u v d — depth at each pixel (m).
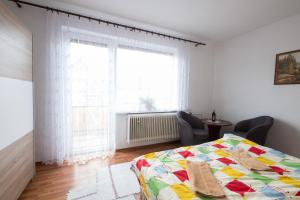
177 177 1.20
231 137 2.02
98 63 2.60
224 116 3.76
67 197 1.67
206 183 1.11
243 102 3.32
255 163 1.39
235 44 3.49
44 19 2.29
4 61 1.33
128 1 2.26
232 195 1.01
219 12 2.50
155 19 2.79
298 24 2.47
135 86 3.01
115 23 2.67
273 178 1.20
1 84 1.28
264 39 2.94
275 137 2.78
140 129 3.04
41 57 2.30
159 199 1.02
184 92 3.48
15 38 1.51
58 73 2.30
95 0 2.25
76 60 2.46
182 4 2.30
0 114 1.27
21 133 1.62
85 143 2.57
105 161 2.52
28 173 1.81
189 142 2.80
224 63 3.75
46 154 2.39
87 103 2.56
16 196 1.52
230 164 1.42
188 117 3.27
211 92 4.02
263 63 2.95
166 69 3.30
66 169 2.24
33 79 2.11
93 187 1.84
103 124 2.68
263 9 2.38
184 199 0.96
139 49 3.02
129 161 2.54
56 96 2.30
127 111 2.98
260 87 3.00
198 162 1.42
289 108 2.58
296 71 2.47
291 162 1.44
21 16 2.18
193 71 3.71
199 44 3.64
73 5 2.38
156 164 1.39
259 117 2.87
